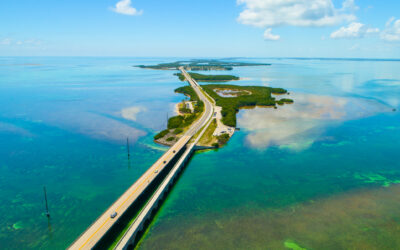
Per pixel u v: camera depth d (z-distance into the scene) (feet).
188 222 201.26
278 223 199.41
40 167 282.77
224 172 278.87
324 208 217.56
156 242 180.24
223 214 210.18
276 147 343.26
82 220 201.98
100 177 264.11
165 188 233.96
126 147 339.16
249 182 258.37
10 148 331.16
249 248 174.91
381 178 265.75
